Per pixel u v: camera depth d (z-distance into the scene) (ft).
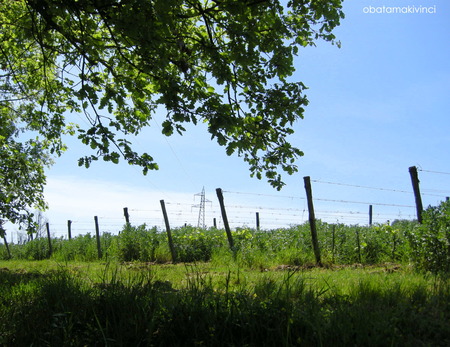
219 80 22.95
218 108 22.45
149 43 21.24
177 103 22.08
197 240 53.72
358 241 40.47
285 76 24.14
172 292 17.78
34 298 17.40
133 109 31.73
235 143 23.98
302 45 25.63
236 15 21.99
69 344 13.02
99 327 13.78
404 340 12.26
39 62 34.17
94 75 24.82
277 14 24.80
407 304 15.14
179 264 46.24
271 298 15.24
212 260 46.98
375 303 16.01
